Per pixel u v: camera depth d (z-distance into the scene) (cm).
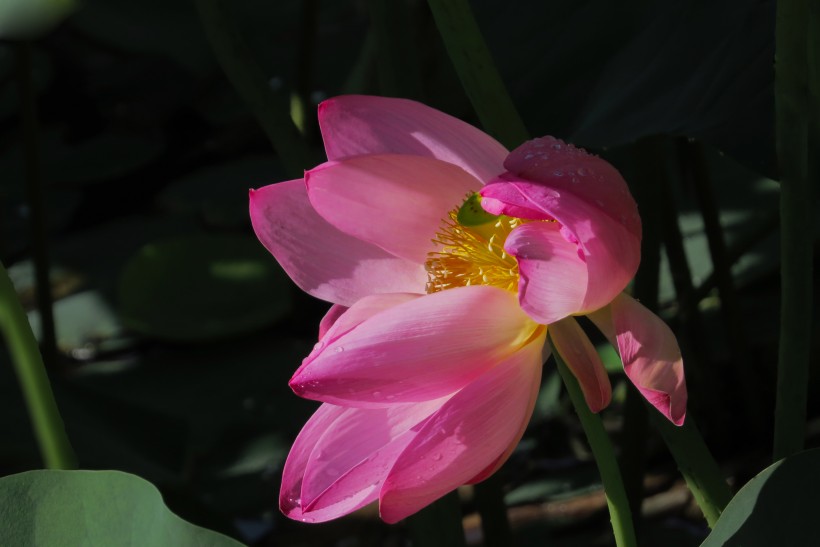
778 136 105
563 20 143
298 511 105
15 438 180
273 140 127
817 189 116
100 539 109
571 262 100
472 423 101
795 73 104
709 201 180
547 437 196
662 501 175
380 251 111
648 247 155
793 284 107
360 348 101
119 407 173
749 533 101
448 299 103
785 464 102
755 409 186
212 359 246
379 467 103
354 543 179
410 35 132
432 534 126
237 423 216
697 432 108
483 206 101
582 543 165
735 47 126
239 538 149
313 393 100
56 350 221
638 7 139
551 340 104
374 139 108
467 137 107
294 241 112
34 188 214
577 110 137
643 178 152
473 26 109
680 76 129
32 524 110
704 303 220
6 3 106
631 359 99
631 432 159
